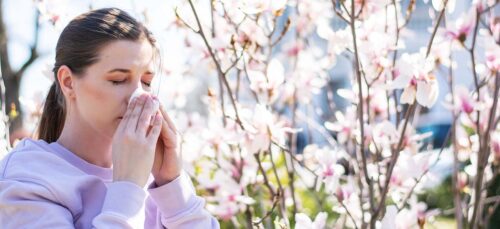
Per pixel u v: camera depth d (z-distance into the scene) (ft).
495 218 14.12
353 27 7.14
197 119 10.85
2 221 5.13
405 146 8.28
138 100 5.33
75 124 5.52
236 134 7.92
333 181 8.16
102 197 5.45
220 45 8.50
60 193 5.20
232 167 9.43
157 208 6.02
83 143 5.54
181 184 5.79
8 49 18.83
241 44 8.58
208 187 9.29
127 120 5.32
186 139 9.54
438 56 9.08
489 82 9.61
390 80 8.13
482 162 8.24
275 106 10.79
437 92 6.98
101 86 5.28
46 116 6.05
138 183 5.25
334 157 8.26
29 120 9.68
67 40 5.41
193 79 11.44
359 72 7.25
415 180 8.78
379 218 8.42
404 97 7.09
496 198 10.34
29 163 5.29
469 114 8.58
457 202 9.37
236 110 7.71
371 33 8.11
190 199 5.81
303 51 11.75
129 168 5.25
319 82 10.40
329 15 10.97
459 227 9.28
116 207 5.10
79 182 5.35
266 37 9.27
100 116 5.36
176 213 5.74
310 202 12.69
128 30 5.34
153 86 5.82
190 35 9.57
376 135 8.42
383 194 7.50
